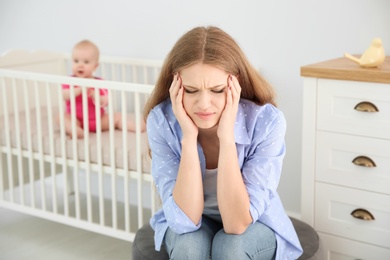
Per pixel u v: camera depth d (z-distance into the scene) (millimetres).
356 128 2301
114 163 2771
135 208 3537
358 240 2396
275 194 2047
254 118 1924
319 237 2248
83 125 3111
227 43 1819
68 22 3623
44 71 3508
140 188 2730
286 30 2922
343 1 2754
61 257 2912
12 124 3186
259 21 2984
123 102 2662
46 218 3102
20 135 3066
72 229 3254
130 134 2998
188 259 1848
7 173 3406
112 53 3496
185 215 1862
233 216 1836
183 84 1805
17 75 2947
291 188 3076
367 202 2344
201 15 3146
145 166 2703
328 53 2836
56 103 3613
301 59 2910
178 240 1879
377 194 2316
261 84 1939
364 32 2729
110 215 3441
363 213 2354
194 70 1765
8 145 3094
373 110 2240
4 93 3031
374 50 2299
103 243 3078
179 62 1793
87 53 3188
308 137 2408
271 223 1938
